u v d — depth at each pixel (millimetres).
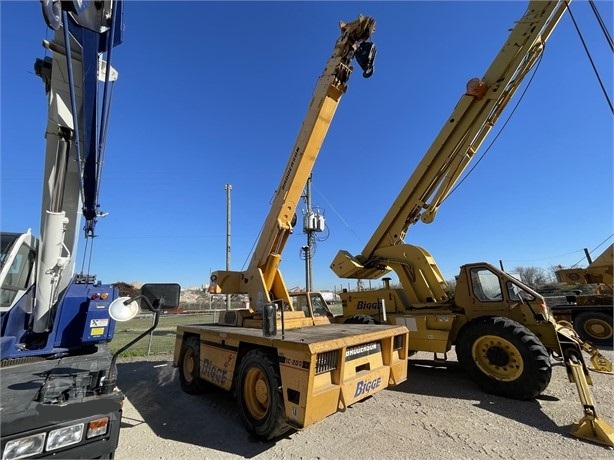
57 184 3545
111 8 3529
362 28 5449
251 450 3645
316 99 5770
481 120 6914
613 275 10250
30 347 3561
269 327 3777
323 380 3525
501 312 6016
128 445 3777
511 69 6680
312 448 3648
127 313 2535
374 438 3854
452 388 5688
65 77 3488
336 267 8594
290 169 5824
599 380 5777
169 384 6359
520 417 4375
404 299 7641
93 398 2303
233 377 4500
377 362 4336
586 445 3570
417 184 7641
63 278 3713
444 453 3484
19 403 2164
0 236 3439
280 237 5785
